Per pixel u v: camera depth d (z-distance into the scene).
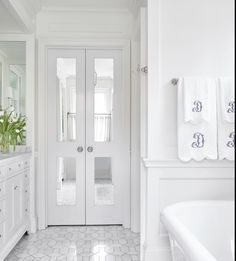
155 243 2.26
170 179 2.28
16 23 2.92
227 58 2.34
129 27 3.25
